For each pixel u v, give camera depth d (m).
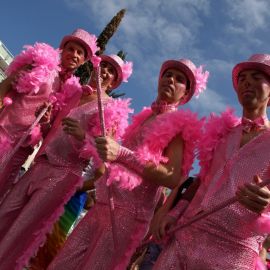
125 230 3.09
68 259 3.16
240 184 2.56
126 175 2.94
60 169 3.70
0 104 3.79
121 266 3.03
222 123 2.86
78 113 3.75
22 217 3.57
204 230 2.55
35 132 3.90
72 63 4.10
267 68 2.73
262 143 2.62
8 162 3.84
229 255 2.48
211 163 2.80
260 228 2.45
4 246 3.49
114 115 3.58
